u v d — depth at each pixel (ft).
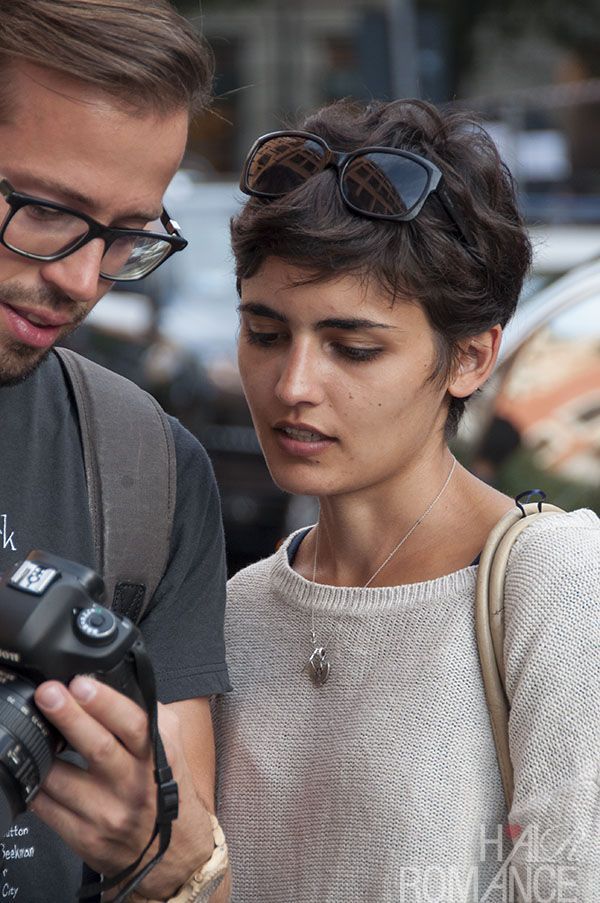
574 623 6.97
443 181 7.36
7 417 7.49
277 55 74.54
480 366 7.93
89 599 5.86
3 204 6.47
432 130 7.58
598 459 16.01
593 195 28.40
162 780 5.92
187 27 6.86
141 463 7.76
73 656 5.73
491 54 59.98
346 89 72.69
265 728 7.85
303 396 7.33
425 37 40.11
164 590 7.83
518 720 6.99
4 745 5.53
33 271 6.59
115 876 6.24
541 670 6.93
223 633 7.99
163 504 7.77
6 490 7.37
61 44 6.30
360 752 7.37
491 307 7.63
